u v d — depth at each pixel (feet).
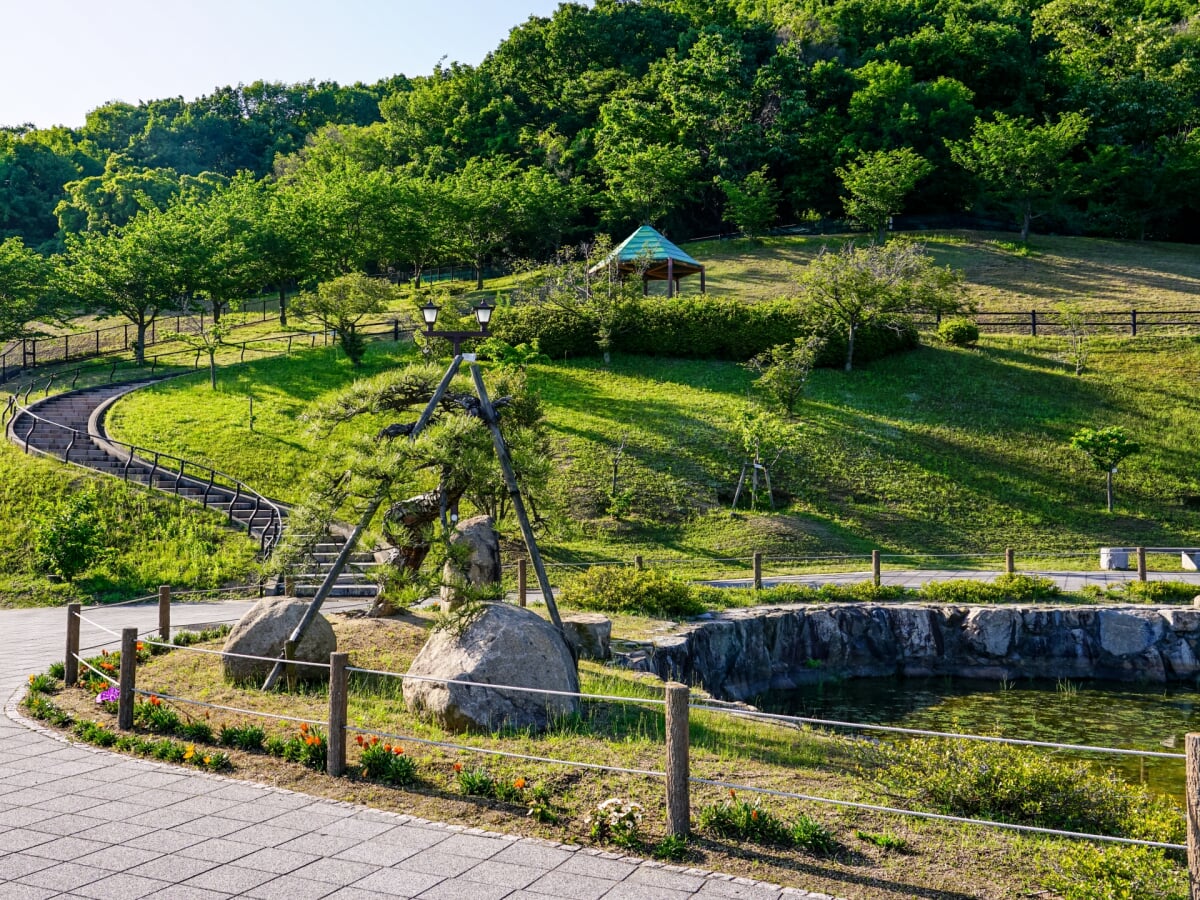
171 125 386.73
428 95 322.75
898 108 257.14
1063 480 112.57
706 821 25.11
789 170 273.13
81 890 21.35
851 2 298.15
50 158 331.57
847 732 53.98
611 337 149.18
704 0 334.24
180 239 178.81
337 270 210.79
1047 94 271.08
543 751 31.30
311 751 31.04
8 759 32.12
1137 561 93.20
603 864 23.02
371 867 22.77
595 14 333.21
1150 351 146.51
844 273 142.82
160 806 27.32
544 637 36.70
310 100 437.99
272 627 42.60
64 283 180.04
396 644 46.62
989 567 91.61
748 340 146.82
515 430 49.14
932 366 144.97
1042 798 26.61
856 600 75.05
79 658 43.37
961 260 217.56
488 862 23.11
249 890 21.36
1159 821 25.59
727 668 63.16
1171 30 267.80
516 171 263.49
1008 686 66.49
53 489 96.89
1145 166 241.55
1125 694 63.52
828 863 23.13
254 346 176.86
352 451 42.47
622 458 116.16
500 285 220.43
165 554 86.43
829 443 120.57
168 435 121.19
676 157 243.60
